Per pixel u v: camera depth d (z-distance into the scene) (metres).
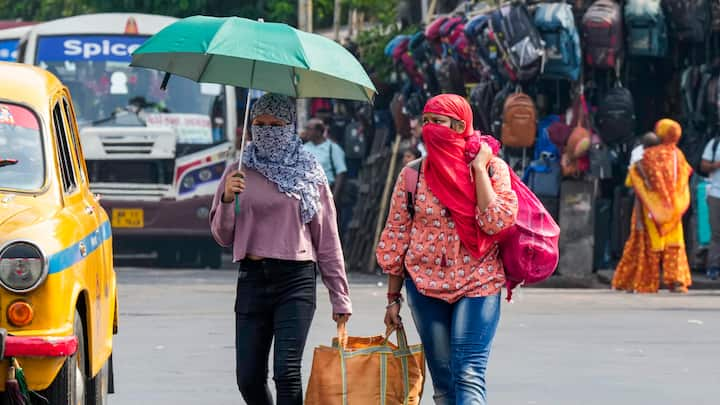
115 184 56.03
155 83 56.94
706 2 47.44
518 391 25.42
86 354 19.81
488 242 18.05
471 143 17.97
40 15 110.69
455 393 18.06
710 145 46.66
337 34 70.62
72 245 18.70
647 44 47.72
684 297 43.38
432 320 18.27
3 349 17.56
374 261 56.84
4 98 20.48
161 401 24.14
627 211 49.44
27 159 19.89
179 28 18.31
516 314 37.97
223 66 19.47
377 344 18.23
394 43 56.34
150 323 35.34
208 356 29.58
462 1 61.25
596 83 49.97
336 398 17.89
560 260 48.56
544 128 48.47
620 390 25.62
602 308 39.72
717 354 30.39
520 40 46.59
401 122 55.66
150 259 64.38
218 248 59.53
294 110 18.61
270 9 82.31
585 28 47.53
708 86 47.41
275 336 18.41
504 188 18.03
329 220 18.62
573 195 48.31
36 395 18.50
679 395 25.16
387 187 56.09
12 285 17.80
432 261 18.14
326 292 44.97
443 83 52.25
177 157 56.38
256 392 18.77
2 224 18.28
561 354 30.12
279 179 18.36
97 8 81.75
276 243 18.34
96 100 56.62
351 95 19.36
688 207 47.62
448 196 17.98
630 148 49.66
